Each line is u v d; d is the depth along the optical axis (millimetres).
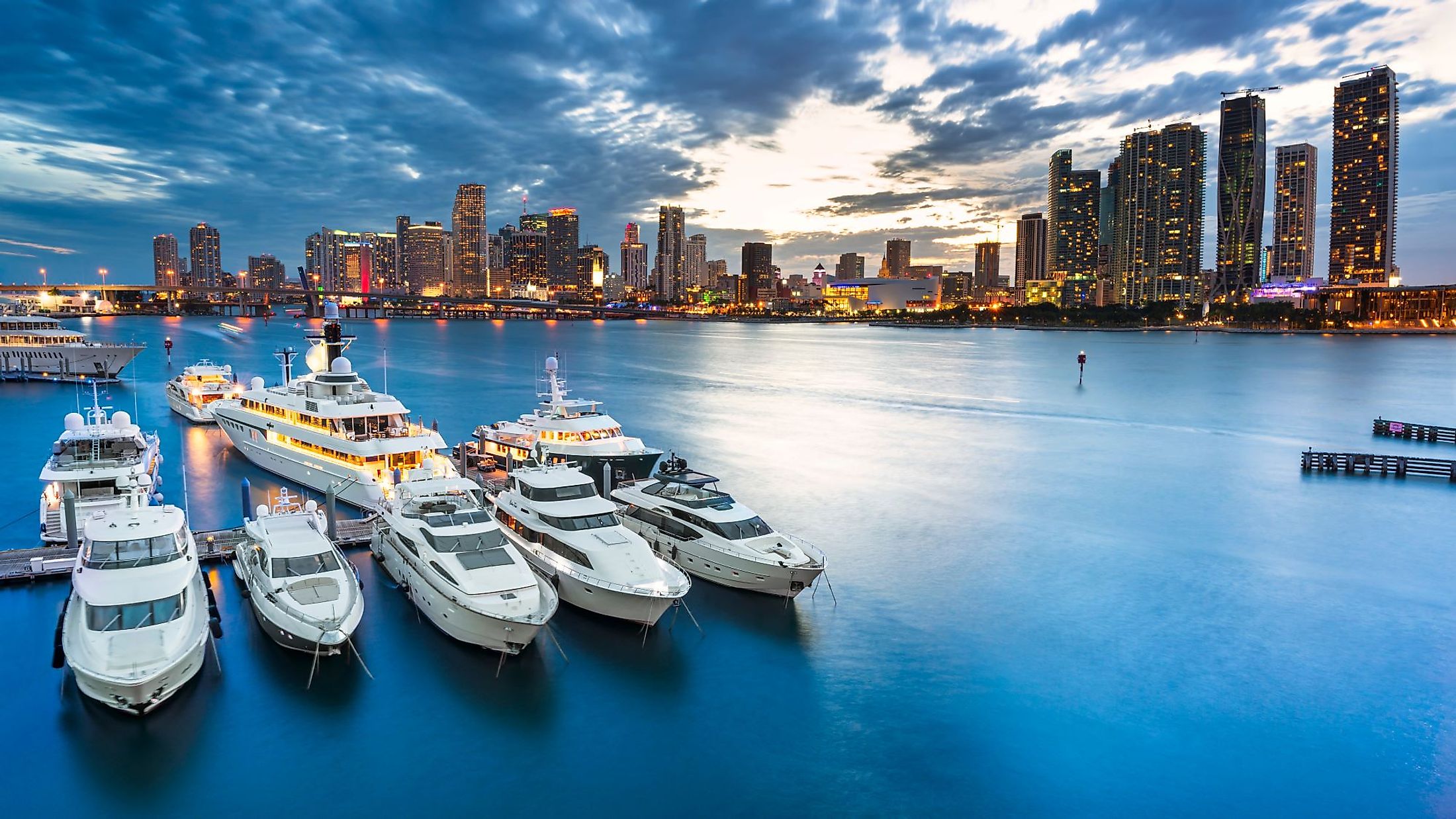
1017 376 153125
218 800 22891
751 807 23172
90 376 113812
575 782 24078
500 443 61250
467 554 32562
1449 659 32031
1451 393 120875
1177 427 88188
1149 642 33312
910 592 38406
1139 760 25375
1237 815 22969
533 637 31125
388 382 133125
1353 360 194875
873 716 27734
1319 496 57656
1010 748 26031
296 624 28938
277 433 56906
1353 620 35656
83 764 24141
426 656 30828
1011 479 62625
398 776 24109
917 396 117562
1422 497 57125
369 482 47031
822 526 49219
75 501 39250
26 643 30797
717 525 38188
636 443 57688
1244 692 29422
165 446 68688
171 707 27000
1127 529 49000
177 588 28609
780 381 140750
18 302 144875
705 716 27578
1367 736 26703
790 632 33719
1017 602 37375
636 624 33531
